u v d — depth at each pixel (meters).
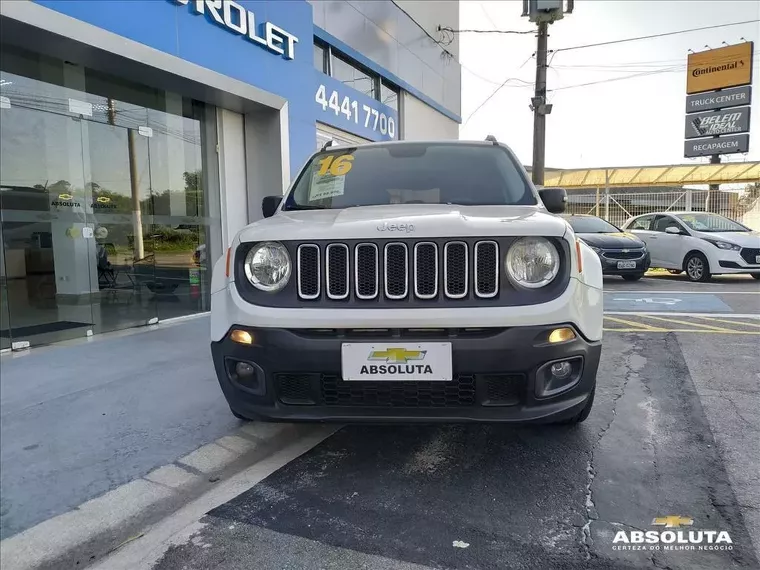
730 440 3.43
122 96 6.59
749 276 13.14
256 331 2.73
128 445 3.33
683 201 20.86
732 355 5.42
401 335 2.63
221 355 2.90
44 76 5.79
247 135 8.34
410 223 2.72
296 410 2.76
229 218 8.07
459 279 2.69
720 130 24.39
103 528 2.56
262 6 7.79
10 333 5.50
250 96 7.48
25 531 2.49
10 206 5.54
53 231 5.95
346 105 10.70
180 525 2.63
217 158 7.91
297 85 8.70
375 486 2.96
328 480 3.04
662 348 5.75
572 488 2.89
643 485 2.91
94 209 6.35
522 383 2.65
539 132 16.89
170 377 4.58
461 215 2.89
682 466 3.11
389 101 13.38
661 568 2.25
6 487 2.84
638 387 4.48
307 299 2.75
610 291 10.48
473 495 2.85
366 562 2.31
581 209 23.28
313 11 9.74
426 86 15.23
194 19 6.61
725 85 24.17
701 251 11.77
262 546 2.45
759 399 4.16
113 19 5.59
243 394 2.86
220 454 3.25
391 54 13.00
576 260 2.78
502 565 2.28
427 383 2.64
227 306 2.88
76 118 6.14
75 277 6.15
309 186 3.96
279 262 2.78
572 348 2.67
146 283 6.94
